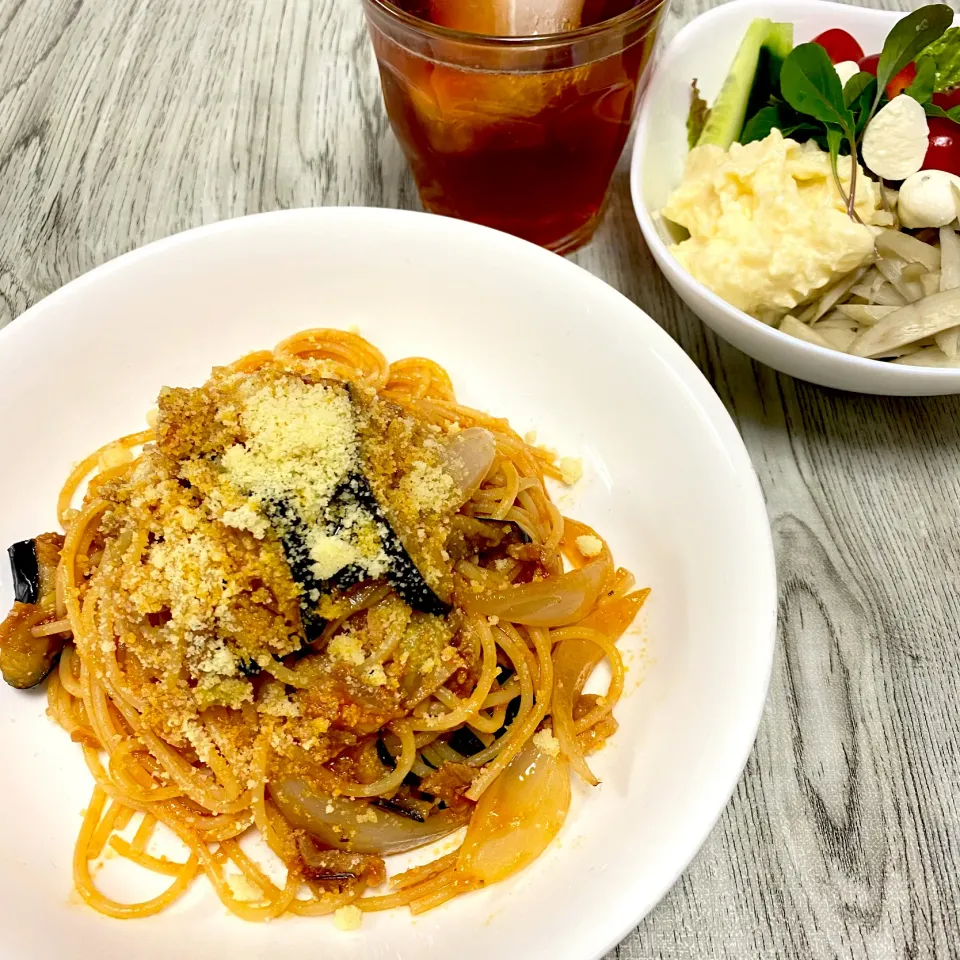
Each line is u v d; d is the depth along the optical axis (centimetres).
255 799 26
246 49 41
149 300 31
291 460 26
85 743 27
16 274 36
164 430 27
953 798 28
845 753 28
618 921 23
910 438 33
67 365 30
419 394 32
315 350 32
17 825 26
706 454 28
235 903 26
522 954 23
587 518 31
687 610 27
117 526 28
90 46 41
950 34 34
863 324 33
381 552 26
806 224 31
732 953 26
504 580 29
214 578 26
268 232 31
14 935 24
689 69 35
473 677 28
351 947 25
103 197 38
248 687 26
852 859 27
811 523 31
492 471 30
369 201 37
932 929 26
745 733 24
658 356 29
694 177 34
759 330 30
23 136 39
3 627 28
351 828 26
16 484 30
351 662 26
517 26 31
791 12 36
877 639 30
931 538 31
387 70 31
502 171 33
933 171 32
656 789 25
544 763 27
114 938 25
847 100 32
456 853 26
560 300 31
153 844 27
